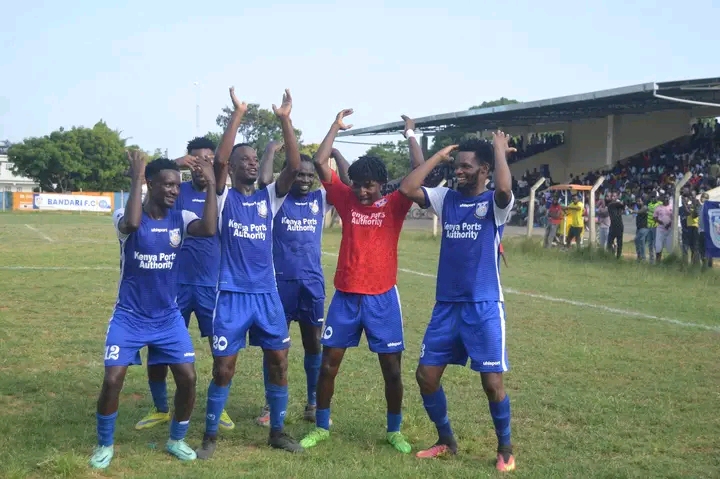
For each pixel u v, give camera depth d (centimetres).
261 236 554
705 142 3681
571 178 4069
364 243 558
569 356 866
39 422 596
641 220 1977
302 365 818
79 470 489
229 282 547
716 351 902
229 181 612
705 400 692
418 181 544
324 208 653
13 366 791
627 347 923
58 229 3362
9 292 1327
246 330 549
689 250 1897
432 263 1928
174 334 524
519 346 920
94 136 6962
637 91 2888
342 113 602
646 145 3975
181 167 600
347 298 562
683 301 1314
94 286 1420
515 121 4297
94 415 624
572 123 4450
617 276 1688
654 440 582
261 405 680
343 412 649
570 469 514
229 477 481
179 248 528
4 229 3338
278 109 550
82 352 862
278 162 2478
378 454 544
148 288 514
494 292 532
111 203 5991
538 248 2208
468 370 795
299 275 633
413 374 787
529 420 630
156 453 538
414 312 1175
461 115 3956
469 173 535
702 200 1817
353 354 866
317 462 524
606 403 675
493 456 548
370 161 549
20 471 473
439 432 552
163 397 611
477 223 529
